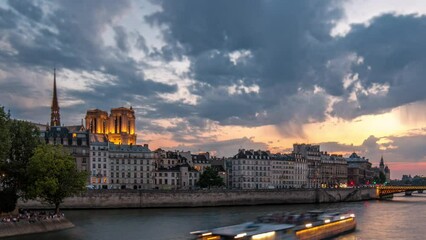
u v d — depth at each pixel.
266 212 152.88
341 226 99.94
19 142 112.75
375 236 99.81
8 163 107.94
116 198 166.12
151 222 119.75
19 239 87.44
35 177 105.31
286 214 87.31
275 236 71.62
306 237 82.25
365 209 174.00
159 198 173.00
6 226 90.44
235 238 65.00
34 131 118.31
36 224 97.38
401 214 151.62
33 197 106.19
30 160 105.81
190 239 89.50
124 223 116.94
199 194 180.75
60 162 107.00
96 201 163.12
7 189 107.56
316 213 98.69
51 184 102.94
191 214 144.12
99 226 110.00
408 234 103.44
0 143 95.06
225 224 115.69
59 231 99.75
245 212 153.25
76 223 115.50
